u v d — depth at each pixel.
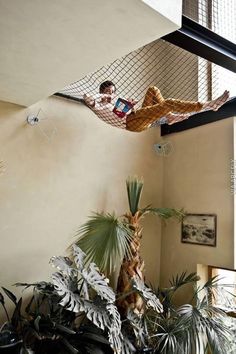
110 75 3.53
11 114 2.98
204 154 3.41
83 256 2.58
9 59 1.94
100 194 3.46
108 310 2.26
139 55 3.79
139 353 2.52
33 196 3.03
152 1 1.40
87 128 3.46
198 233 3.35
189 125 3.64
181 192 3.65
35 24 1.55
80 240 2.82
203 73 3.61
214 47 1.98
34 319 2.44
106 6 1.39
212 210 3.23
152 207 3.82
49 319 2.42
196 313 2.61
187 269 3.41
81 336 2.45
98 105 2.67
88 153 3.43
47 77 2.22
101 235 2.73
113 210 3.52
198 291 2.91
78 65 2.01
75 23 1.53
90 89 3.33
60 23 1.54
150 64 3.95
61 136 3.27
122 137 3.72
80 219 3.28
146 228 3.77
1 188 2.88
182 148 3.72
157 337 2.62
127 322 2.71
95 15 1.46
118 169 3.63
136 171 3.77
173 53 4.03
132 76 3.74
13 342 2.23
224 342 2.40
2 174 2.89
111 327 2.22
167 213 3.40
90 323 2.67
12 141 2.97
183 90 3.80
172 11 1.50
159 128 4.04
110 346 2.33
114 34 1.62
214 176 3.26
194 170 3.52
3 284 2.81
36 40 1.70
